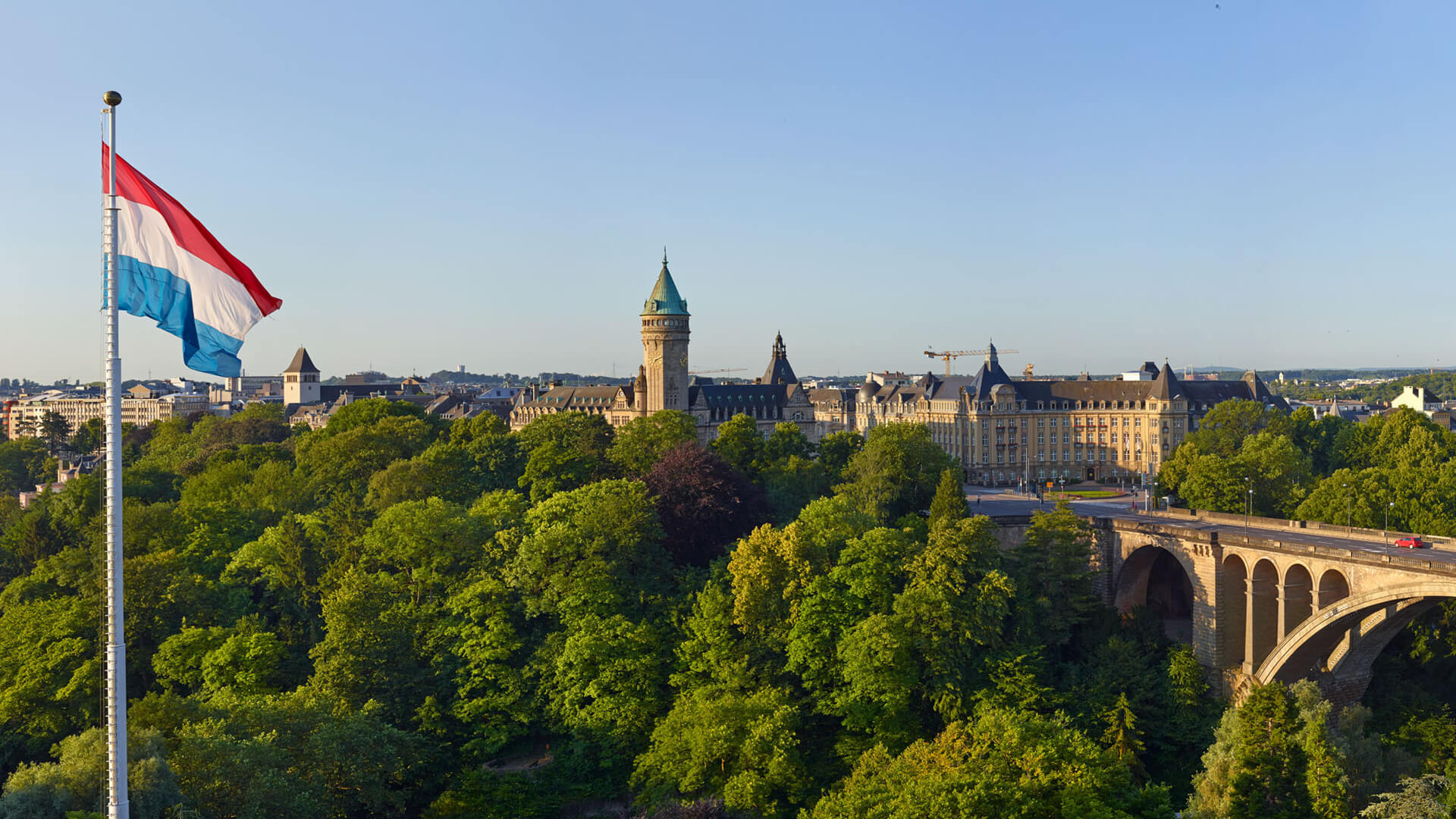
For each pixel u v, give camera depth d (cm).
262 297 5012
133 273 4828
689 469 14625
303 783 8231
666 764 9675
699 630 11350
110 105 4444
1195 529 13175
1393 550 11706
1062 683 11850
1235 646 12638
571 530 12369
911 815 6950
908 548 12156
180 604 12062
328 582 12519
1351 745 9369
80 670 10400
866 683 10556
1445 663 12531
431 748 10250
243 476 19000
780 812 9225
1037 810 7112
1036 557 13250
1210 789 8838
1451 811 7381
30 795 6794
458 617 11969
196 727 8225
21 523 15738
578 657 10900
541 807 9900
